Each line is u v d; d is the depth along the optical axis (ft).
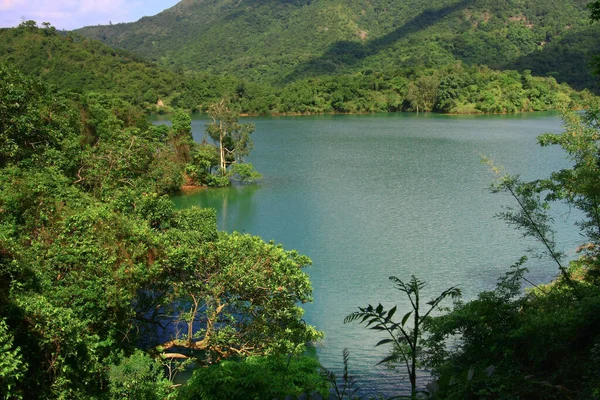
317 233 125.29
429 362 48.14
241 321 70.23
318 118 493.36
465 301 82.64
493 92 514.68
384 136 329.93
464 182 180.55
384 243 116.16
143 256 61.16
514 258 104.42
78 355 47.50
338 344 72.02
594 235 59.06
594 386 27.76
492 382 28.53
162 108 540.11
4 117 85.71
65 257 55.21
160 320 77.87
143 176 136.15
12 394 38.24
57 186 74.33
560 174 65.31
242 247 67.56
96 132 153.07
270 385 49.01
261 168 221.87
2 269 48.26
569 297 49.29
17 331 43.39
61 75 492.54
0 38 517.14
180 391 52.01
